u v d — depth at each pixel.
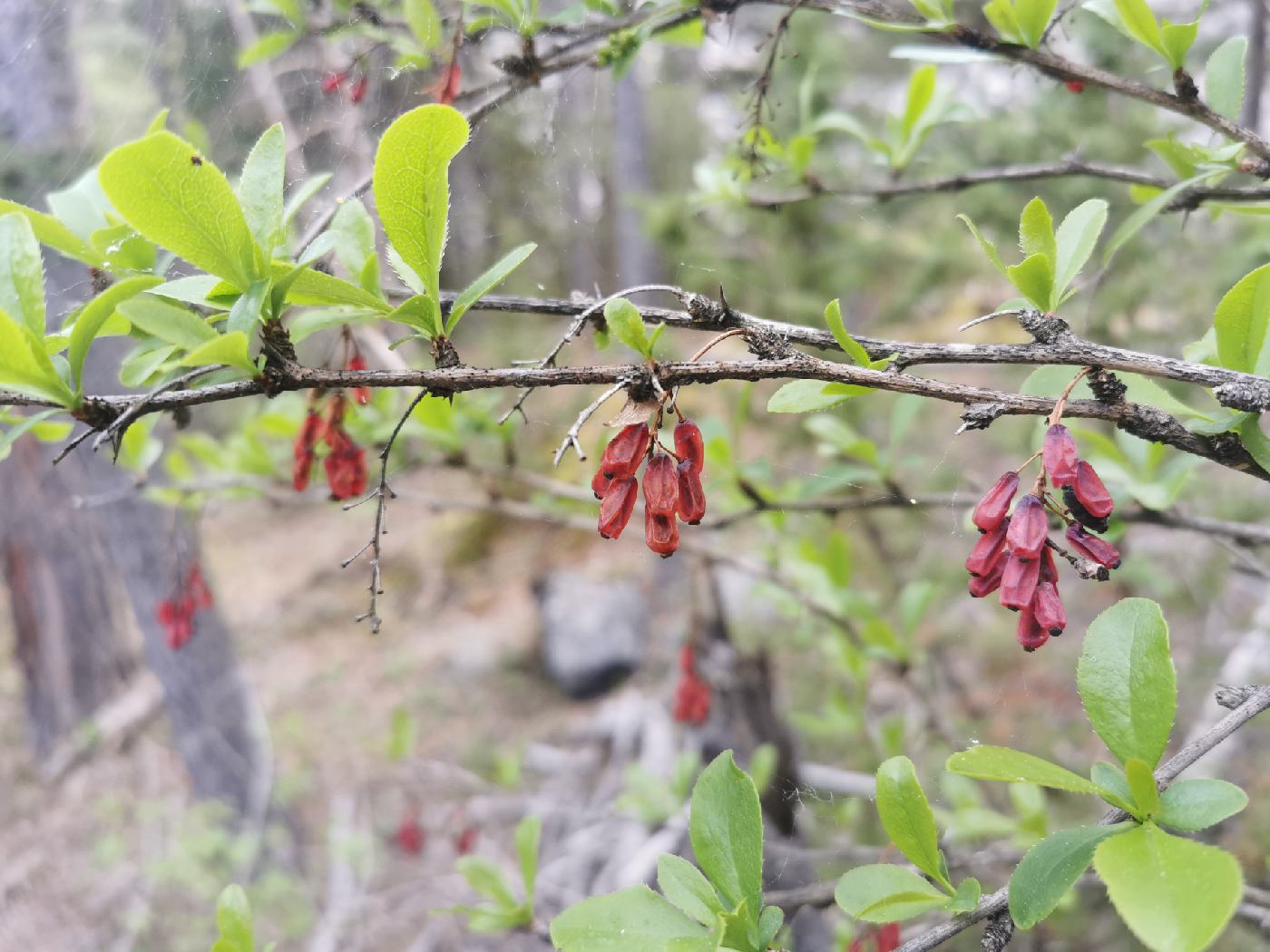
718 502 4.51
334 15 2.87
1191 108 2.09
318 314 1.83
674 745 7.19
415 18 2.65
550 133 3.92
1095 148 4.93
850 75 8.09
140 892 7.36
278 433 3.93
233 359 1.49
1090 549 1.53
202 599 4.28
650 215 6.52
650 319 1.80
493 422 3.66
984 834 3.63
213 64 4.51
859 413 6.40
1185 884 1.07
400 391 4.08
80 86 5.72
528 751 8.21
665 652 9.43
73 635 9.68
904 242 6.96
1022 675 6.46
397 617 11.30
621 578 10.88
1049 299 1.61
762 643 5.41
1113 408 1.58
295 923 6.79
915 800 1.46
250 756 8.27
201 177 1.43
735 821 1.50
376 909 6.73
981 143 5.54
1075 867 1.28
